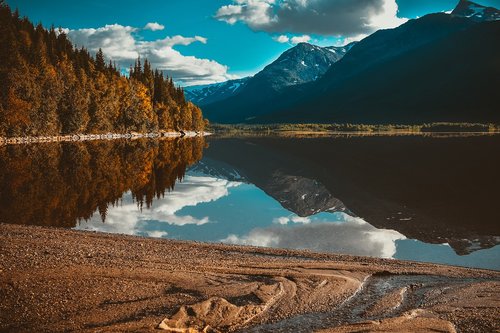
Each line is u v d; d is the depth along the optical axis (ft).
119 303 28.81
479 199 90.27
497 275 38.93
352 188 110.42
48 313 26.96
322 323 26.66
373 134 546.26
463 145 264.31
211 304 28.12
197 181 127.65
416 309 28.30
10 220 63.93
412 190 103.45
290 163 181.47
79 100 286.66
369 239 59.36
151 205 84.74
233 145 316.60
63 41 359.66
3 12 269.64
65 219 67.72
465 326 25.50
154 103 421.59
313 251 52.90
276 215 77.51
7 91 222.28
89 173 122.62
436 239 58.75
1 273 32.42
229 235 61.46
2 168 118.21
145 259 40.27
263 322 26.84
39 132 251.60
